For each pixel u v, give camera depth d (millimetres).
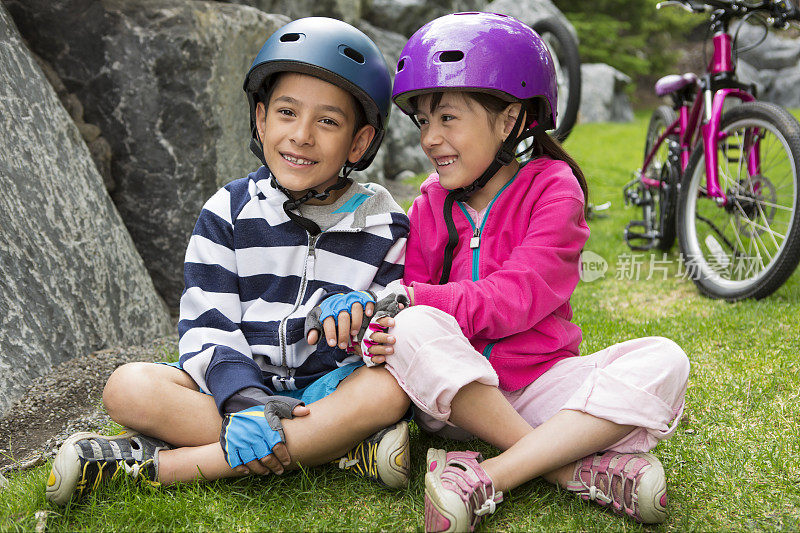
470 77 1585
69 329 2301
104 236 2584
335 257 1694
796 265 2725
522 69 1635
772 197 3107
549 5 9789
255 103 1751
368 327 1480
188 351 1567
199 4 2988
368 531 1355
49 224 2342
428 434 1789
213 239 1677
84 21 2807
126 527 1353
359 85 1594
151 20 2848
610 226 4527
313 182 1628
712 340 2443
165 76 2854
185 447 1522
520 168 1769
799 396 1935
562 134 3209
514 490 1495
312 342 1500
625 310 2932
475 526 1351
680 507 1431
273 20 3422
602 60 16562
